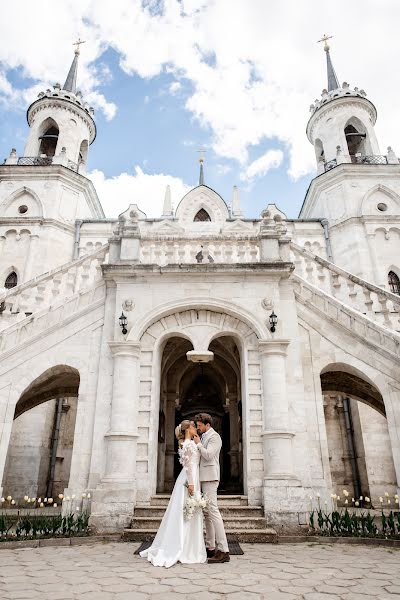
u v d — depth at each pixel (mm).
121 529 10195
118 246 14047
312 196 27891
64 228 24797
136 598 5156
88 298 13516
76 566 6930
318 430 12039
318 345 12914
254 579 6086
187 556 7102
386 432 19078
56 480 20531
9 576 6273
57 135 29922
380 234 24047
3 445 11828
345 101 28938
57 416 21109
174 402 18125
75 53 34719
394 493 18141
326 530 10102
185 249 14062
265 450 11336
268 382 11875
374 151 27781
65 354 12805
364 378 12953
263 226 13977
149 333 12805
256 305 12836
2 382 12344
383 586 5750
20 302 14414
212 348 17547
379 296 13922
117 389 11820
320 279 14828
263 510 10602
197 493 7363
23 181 25703
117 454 11125
